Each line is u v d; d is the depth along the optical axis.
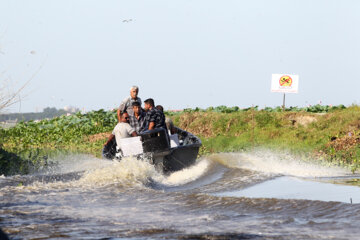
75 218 19.95
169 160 39.44
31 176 37.12
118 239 16.12
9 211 21.50
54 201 24.14
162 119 42.31
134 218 19.91
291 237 16.12
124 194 26.30
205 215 20.33
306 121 77.12
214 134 84.44
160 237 16.44
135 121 44.84
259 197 25.19
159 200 24.39
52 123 123.25
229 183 31.72
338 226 17.83
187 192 28.31
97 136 103.00
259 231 17.17
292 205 21.77
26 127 112.69
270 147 63.72
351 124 65.81
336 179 33.59
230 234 16.67
